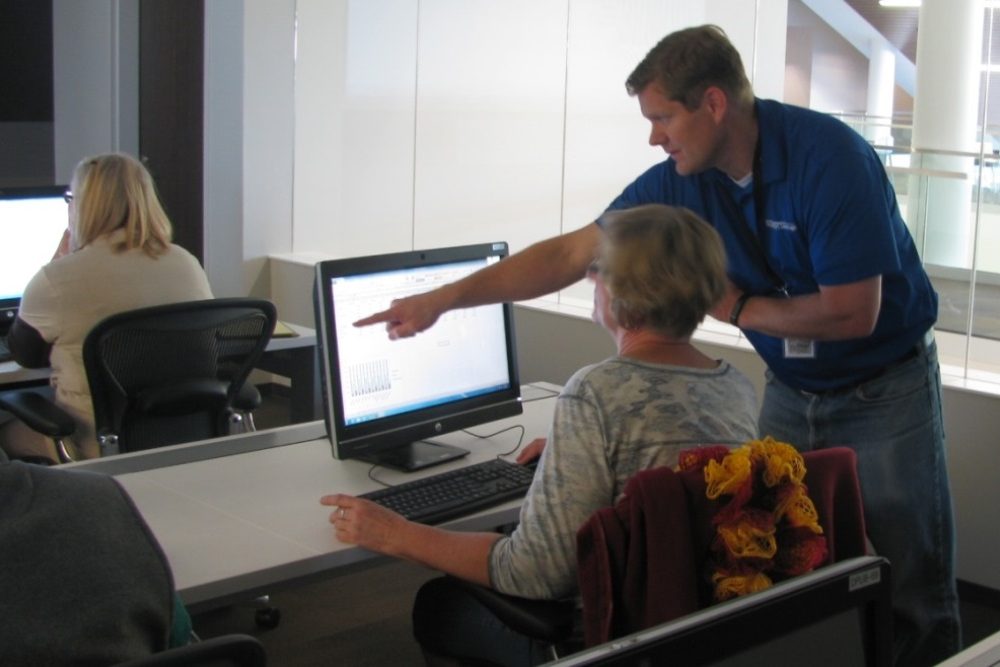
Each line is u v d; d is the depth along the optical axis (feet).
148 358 9.72
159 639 4.43
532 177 14.58
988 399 11.00
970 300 11.56
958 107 11.21
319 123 17.53
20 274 12.29
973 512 11.25
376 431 7.75
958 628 8.17
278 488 7.35
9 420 11.32
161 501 7.02
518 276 7.85
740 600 3.22
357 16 16.58
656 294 5.91
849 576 3.44
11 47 18.22
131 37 18.04
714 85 7.08
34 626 4.09
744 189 7.63
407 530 6.30
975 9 11.01
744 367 12.59
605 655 2.92
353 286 7.68
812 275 7.63
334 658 10.21
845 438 7.98
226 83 17.19
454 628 6.84
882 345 7.73
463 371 8.39
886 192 7.47
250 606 10.73
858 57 11.68
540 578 5.82
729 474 4.90
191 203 17.44
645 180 8.23
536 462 7.97
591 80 13.75
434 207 15.93
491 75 14.92
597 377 5.91
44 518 4.26
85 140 18.61
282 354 12.78
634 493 4.97
